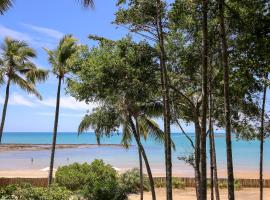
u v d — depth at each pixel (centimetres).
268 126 1736
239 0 1277
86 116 2078
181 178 3578
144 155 1992
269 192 3322
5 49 3003
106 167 3094
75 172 2930
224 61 1131
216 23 1419
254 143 15212
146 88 1617
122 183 2941
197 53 1642
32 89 3091
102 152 10456
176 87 1802
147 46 1596
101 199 2131
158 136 2334
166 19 1495
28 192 1702
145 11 1498
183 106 1959
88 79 1670
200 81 1753
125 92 1639
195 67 1677
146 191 3259
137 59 1598
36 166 6431
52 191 1806
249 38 1266
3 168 6072
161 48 1499
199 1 1266
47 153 9925
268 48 1237
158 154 9494
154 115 2039
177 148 10569
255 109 1722
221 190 3375
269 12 1251
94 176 2897
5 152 10081
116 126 1903
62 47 2622
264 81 1335
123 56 1628
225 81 1127
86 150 11450
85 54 1798
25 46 3019
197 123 1680
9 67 3008
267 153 9762
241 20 1285
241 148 12112
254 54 1263
